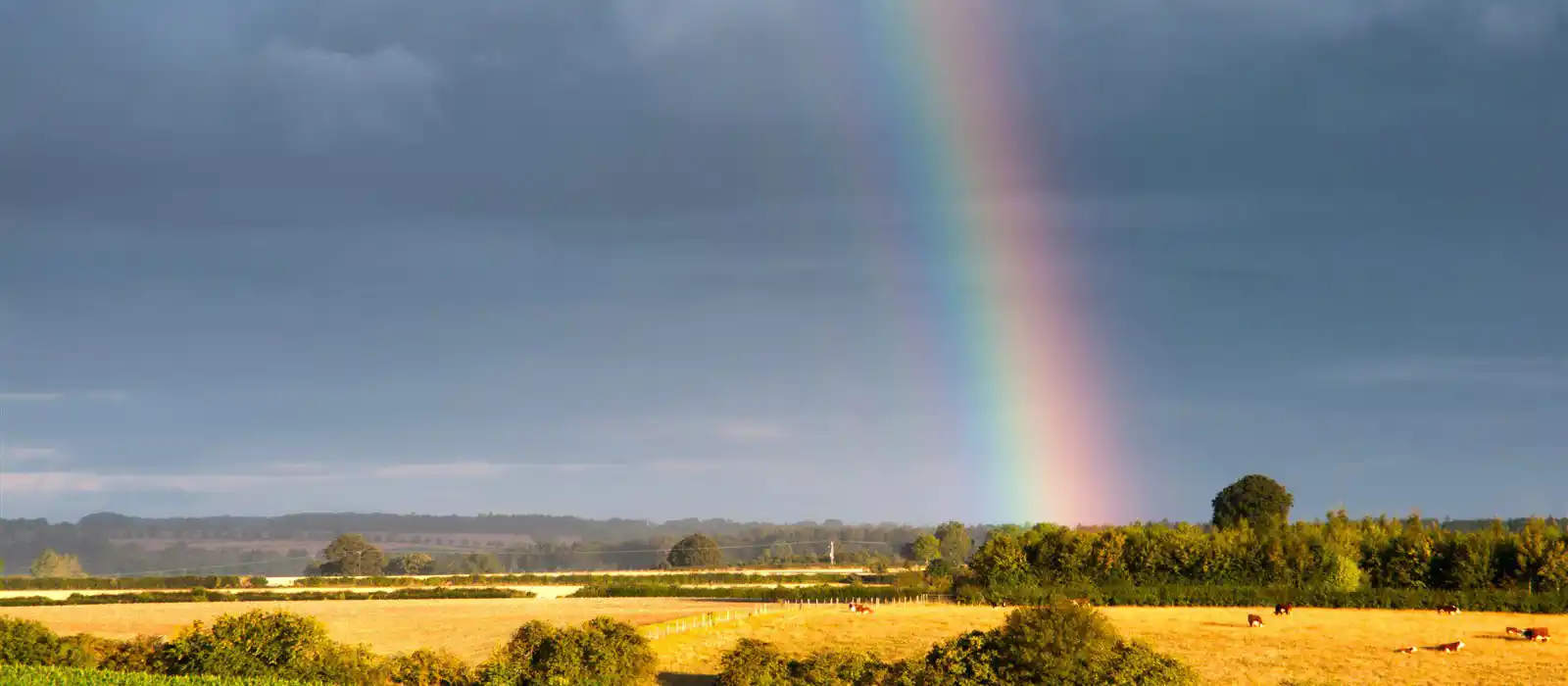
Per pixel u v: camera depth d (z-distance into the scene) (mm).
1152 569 113750
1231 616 97500
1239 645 83062
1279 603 104375
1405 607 102750
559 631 68000
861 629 90125
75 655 60625
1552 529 111188
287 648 58906
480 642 84312
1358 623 92938
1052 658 64125
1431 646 82688
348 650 61375
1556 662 77312
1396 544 114312
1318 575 110625
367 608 112000
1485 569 108938
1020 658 64750
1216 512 151125
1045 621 65750
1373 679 72750
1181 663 70250
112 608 111438
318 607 113312
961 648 66375
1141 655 66438
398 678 61594
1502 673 74312
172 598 123250
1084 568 114562
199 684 53000
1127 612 101125
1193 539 115562
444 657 64250
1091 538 116688
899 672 66750
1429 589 108688
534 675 63938
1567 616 97562
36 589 137500
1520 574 107875
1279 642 84250
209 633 59375
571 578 156875
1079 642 65125
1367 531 120188
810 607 103688
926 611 101625
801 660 72688
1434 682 72000
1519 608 100312
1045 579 114250
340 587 145125
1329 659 78250
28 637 60500
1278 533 118188
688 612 102312
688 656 77500
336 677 58500
